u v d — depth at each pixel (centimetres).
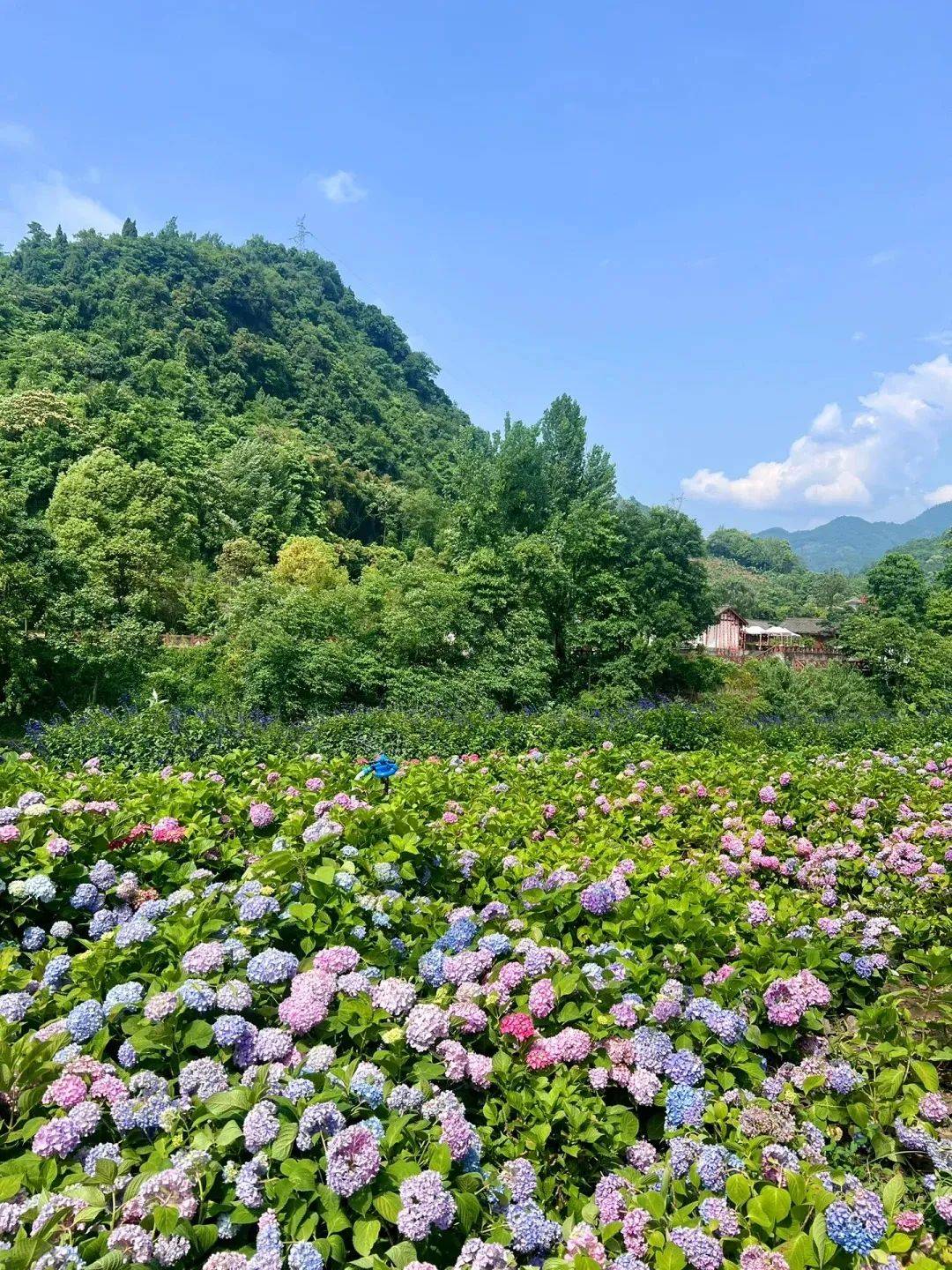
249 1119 180
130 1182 168
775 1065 272
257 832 394
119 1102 191
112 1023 228
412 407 12900
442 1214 166
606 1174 216
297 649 1778
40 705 2028
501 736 1155
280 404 9256
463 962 254
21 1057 200
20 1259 146
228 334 9794
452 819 445
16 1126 196
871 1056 259
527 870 359
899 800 611
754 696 2589
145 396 7000
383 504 8069
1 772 475
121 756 1022
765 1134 215
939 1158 215
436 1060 225
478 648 2164
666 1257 164
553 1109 219
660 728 1200
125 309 8794
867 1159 233
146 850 348
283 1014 217
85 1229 164
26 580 2006
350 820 362
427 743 1145
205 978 233
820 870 455
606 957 281
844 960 317
